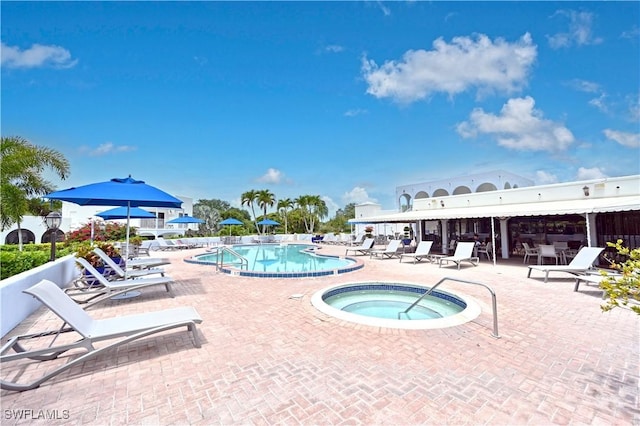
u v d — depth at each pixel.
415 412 4.13
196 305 9.59
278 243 45.19
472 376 5.09
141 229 48.28
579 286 12.49
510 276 15.15
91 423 3.89
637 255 3.88
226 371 5.26
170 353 5.96
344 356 5.84
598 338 6.75
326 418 4.01
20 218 20.00
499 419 3.99
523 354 5.92
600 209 15.16
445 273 16.20
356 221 35.62
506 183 32.84
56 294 5.52
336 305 11.27
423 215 25.58
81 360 4.89
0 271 10.88
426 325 7.46
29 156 19.64
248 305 9.56
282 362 5.59
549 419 3.99
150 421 3.94
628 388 4.73
